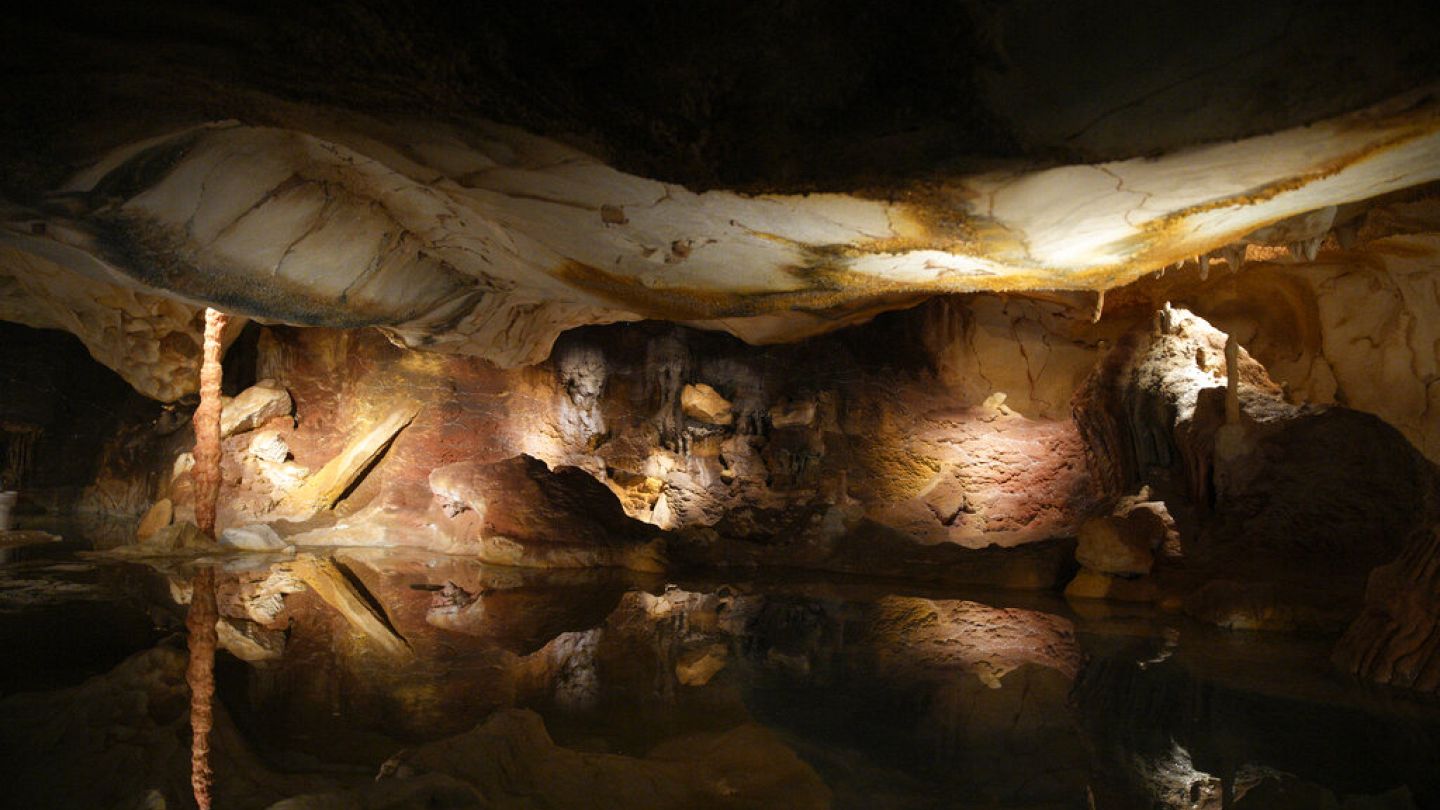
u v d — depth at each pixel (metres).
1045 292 11.16
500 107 3.46
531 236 6.00
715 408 13.98
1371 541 8.05
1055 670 5.68
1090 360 12.26
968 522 12.54
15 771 3.59
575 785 3.62
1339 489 8.38
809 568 10.94
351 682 5.08
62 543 10.94
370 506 12.94
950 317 12.76
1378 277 9.90
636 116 3.42
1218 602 7.47
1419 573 5.62
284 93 3.46
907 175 3.82
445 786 3.52
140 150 4.24
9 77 3.29
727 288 6.77
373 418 13.20
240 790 3.45
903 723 4.50
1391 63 2.98
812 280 6.42
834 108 3.31
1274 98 3.20
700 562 11.06
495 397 13.78
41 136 3.75
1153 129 3.42
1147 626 7.35
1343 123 3.36
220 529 12.00
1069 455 12.23
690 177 3.84
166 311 10.63
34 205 4.48
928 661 5.90
